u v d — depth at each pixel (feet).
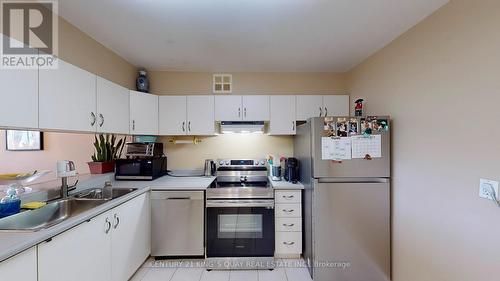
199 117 9.71
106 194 7.34
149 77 10.32
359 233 7.15
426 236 5.83
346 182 7.11
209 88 10.47
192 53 8.38
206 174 10.14
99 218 5.46
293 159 9.34
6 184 5.70
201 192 8.22
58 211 6.01
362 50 8.05
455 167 5.03
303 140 8.44
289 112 9.80
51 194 6.18
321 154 7.08
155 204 8.16
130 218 6.88
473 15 4.63
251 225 8.16
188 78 10.44
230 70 10.28
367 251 7.17
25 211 5.13
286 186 8.36
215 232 8.07
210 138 10.65
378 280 7.20
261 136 10.67
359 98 9.35
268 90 10.57
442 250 5.37
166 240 8.18
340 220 7.13
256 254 8.11
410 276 6.39
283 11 5.69
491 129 4.33
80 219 4.75
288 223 8.41
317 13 5.78
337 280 7.19
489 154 4.35
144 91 9.59
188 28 6.53
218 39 7.23
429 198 5.73
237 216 8.16
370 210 7.13
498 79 4.21
